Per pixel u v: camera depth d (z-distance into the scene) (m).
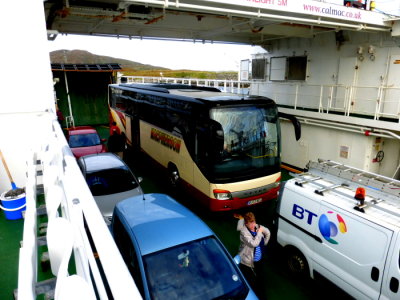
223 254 4.71
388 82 10.93
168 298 4.04
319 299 5.53
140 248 4.49
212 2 6.84
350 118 10.63
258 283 5.25
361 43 11.52
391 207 4.79
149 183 11.33
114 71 20.38
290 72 14.75
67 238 1.19
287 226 6.09
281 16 7.99
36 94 5.85
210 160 7.64
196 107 8.07
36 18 5.52
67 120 20.08
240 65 18.56
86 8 8.28
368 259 4.57
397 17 9.67
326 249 5.25
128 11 9.22
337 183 5.87
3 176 6.54
